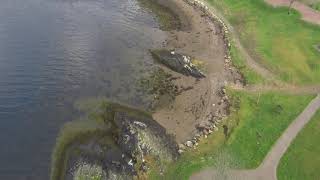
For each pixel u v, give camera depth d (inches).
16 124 2640.3
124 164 2425.0
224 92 3061.0
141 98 2977.4
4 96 2812.5
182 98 3009.4
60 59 3206.2
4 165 2393.0
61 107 2802.7
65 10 3828.7
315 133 2679.6
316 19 3801.7
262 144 2605.8
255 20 3853.3
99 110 2810.0
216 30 3782.0
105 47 3430.1
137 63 3307.1
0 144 2504.9
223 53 3481.8
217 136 2691.9
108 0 4082.2
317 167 2445.9
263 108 2906.0
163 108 2913.4
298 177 2381.9
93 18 3774.6
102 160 2439.7
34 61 3147.1
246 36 3661.4
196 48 3531.0
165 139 2620.6
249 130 2723.9
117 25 3727.9
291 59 3361.2
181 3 4151.1
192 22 3887.8
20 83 2930.6
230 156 2484.0
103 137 2591.0
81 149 2509.8
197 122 2805.1
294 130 2704.2
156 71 3245.6
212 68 3304.6
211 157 2524.6
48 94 2886.3
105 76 3134.8
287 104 2938.0
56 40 3412.9
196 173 2401.6
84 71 3139.8
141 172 2404.0
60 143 2549.2
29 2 3875.5
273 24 3786.9
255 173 2395.4
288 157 2506.2
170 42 3587.6
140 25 3774.6
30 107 2765.7
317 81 3164.4
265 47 3508.9
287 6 3944.4
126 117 2721.5
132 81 3122.5
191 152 2573.8
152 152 2508.6
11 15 3646.7
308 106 2910.9
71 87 2977.4
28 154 2470.5
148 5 4079.7
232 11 4010.8
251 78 3191.4
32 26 3535.9
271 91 3068.4
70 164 2425.0
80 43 3422.7
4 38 3341.5
